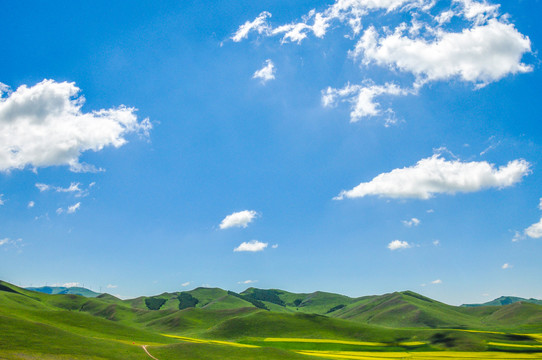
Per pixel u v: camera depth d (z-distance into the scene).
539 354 112.69
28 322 80.50
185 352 80.31
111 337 107.25
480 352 119.81
